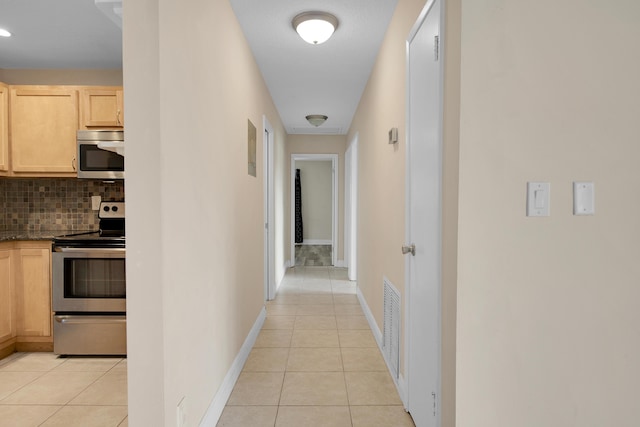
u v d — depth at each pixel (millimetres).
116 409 2189
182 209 1558
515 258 1331
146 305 1363
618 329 1351
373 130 3404
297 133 6652
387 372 2584
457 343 1335
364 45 3000
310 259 7707
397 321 2354
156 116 1340
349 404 2170
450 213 1403
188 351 1620
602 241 1341
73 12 2553
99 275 2938
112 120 3174
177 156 1505
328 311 4051
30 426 2016
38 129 3156
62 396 2348
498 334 1337
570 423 1361
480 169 1315
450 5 1410
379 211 3066
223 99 2199
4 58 3281
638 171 1333
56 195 3479
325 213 10344
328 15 2508
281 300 4516
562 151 1325
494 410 1348
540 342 1345
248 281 2947
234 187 2475
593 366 1354
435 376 1583
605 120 1325
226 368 2246
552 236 1335
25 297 3035
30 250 3020
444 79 1484
